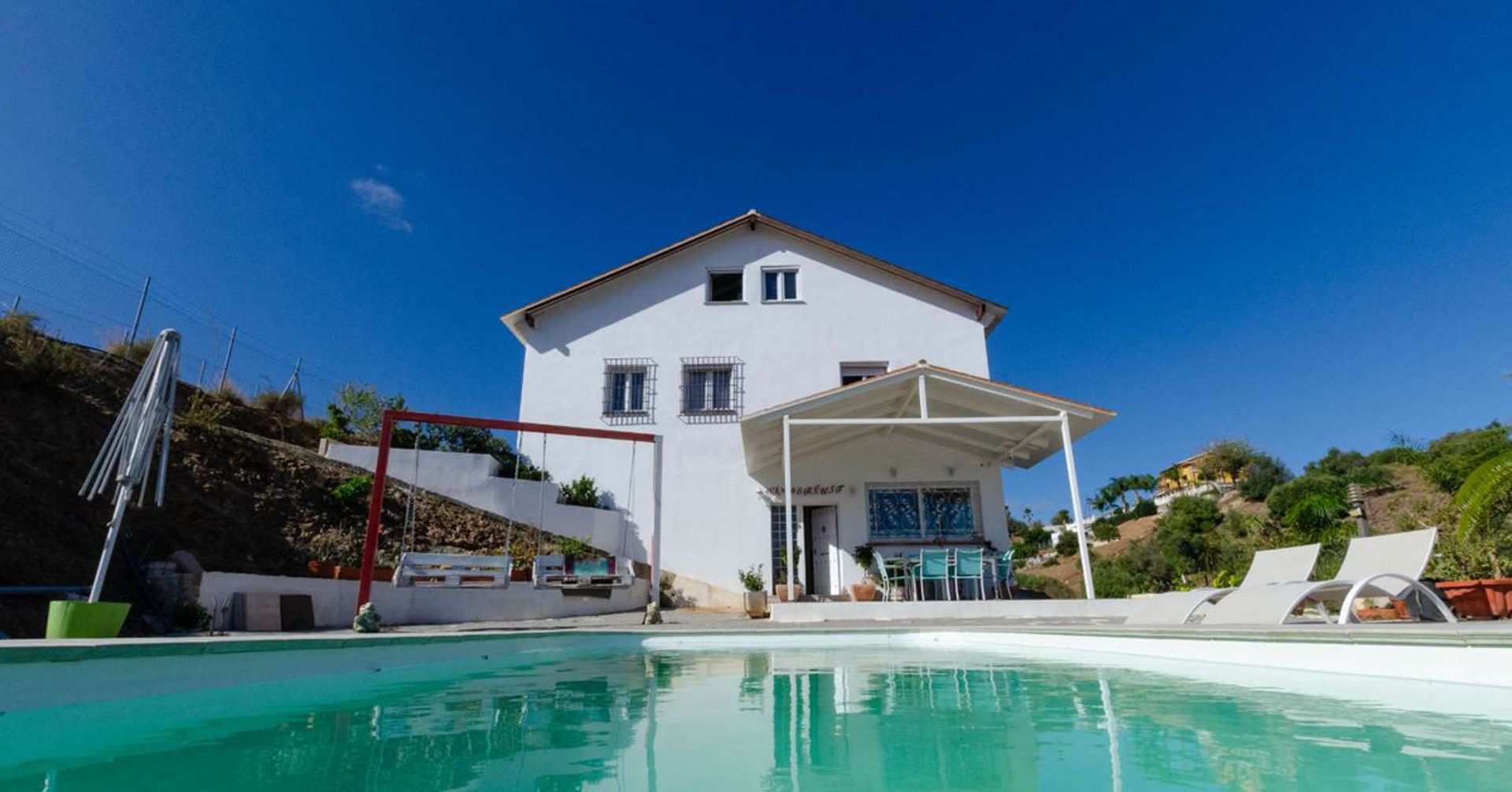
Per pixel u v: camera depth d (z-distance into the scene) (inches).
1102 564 1444.4
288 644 172.9
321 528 445.4
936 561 430.3
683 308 653.9
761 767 90.4
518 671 213.0
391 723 124.0
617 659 251.4
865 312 657.0
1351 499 464.1
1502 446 328.5
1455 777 77.6
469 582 438.9
